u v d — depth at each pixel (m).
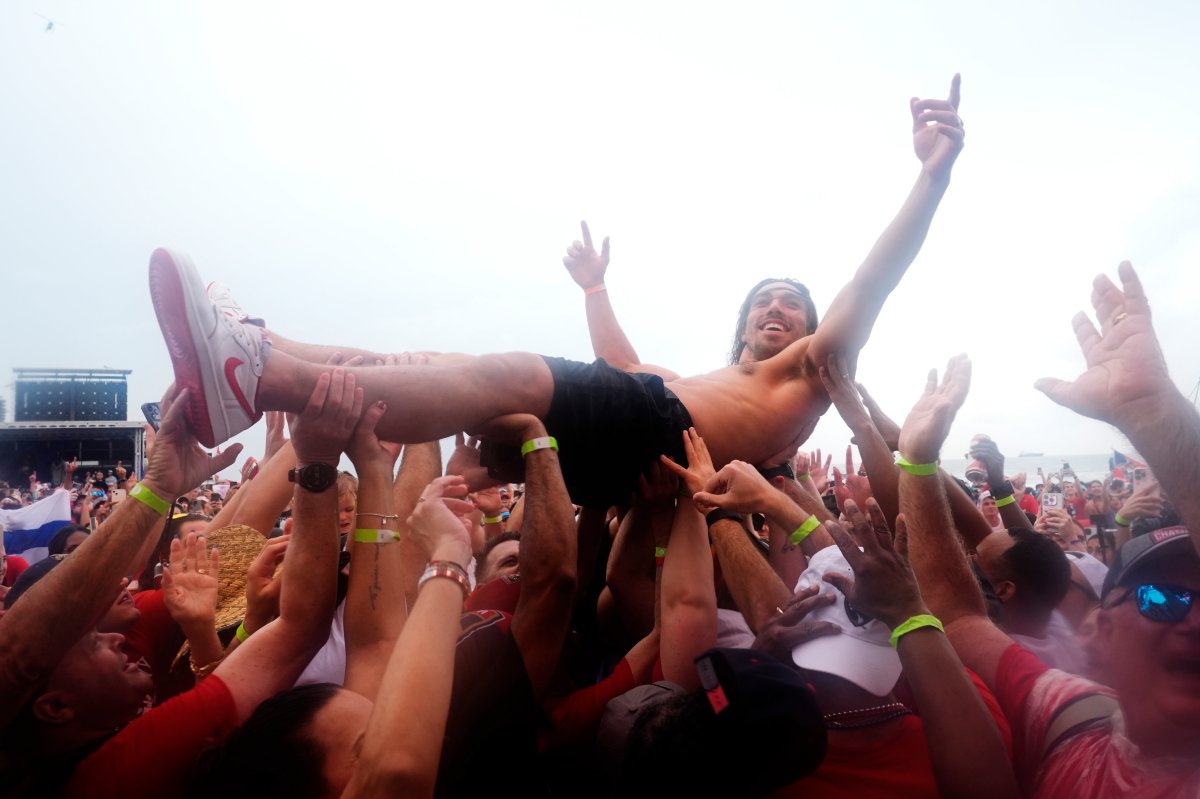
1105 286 1.75
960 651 2.06
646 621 2.71
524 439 2.21
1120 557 1.59
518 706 1.84
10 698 1.62
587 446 2.48
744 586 2.37
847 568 2.02
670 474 2.57
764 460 3.02
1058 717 1.76
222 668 1.90
